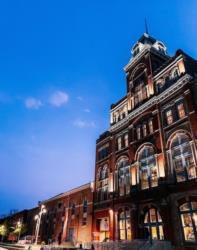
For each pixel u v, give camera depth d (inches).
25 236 2581.2
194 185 873.5
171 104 1114.1
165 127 1100.5
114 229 1240.8
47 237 2121.1
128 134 1373.0
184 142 982.4
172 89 1118.4
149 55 1397.6
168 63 1222.3
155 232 1006.4
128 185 1267.2
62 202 2064.5
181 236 860.0
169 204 944.3
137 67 1482.5
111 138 1550.2
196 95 992.9
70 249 1256.2
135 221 1104.2
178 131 1019.3
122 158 1371.8
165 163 1029.2
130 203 1178.0
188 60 1148.5
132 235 1096.2
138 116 1327.5
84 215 1626.5
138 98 1400.1
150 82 1306.6
